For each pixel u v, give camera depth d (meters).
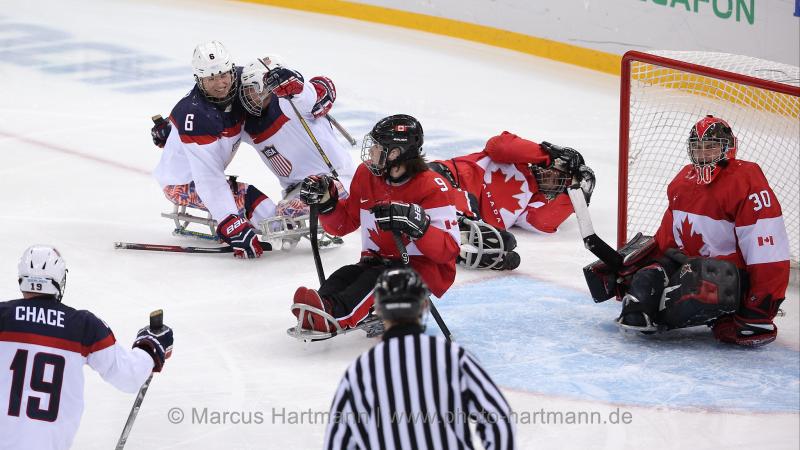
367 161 13.48
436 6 36.94
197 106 17.27
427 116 28.56
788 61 29.92
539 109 29.72
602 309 16.17
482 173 19.22
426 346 8.07
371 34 36.94
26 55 32.59
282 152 18.30
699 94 24.67
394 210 12.98
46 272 9.99
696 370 13.89
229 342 14.62
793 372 13.87
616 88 32.16
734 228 14.44
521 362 14.08
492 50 35.53
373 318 14.36
